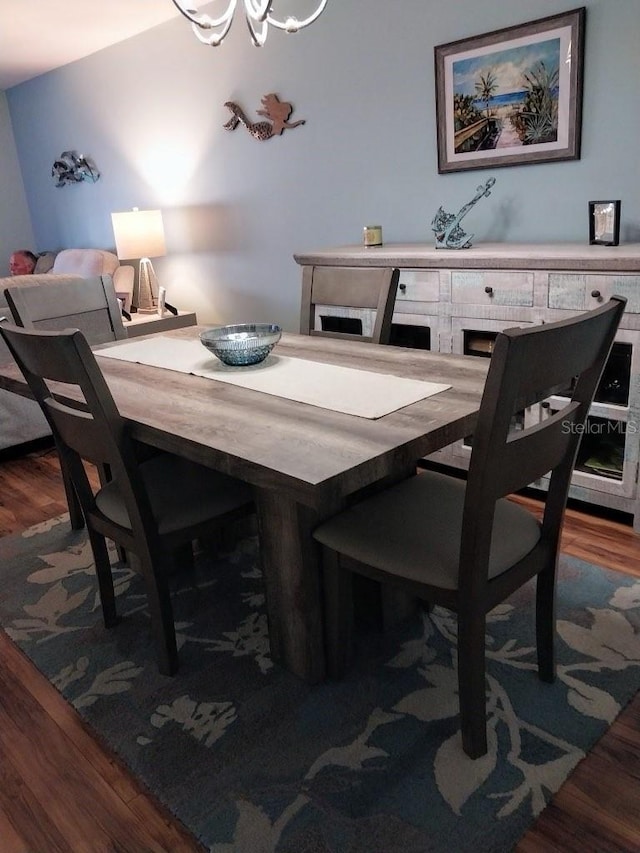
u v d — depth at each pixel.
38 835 1.30
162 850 1.25
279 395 1.54
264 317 4.19
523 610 1.88
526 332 1.03
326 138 3.44
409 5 2.89
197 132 4.12
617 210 2.29
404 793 1.32
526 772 1.35
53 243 5.93
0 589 2.18
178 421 1.41
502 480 1.18
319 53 3.31
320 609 1.59
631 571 2.04
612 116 2.45
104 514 1.73
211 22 1.76
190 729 1.53
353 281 2.17
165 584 1.64
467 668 1.31
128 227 4.14
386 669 1.69
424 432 1.25
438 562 1.32
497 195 2.86
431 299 2.57
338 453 1.17
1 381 1.98
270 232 3.93
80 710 1.61
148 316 4.21
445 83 2.85
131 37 4.27
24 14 3.62
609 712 1.50
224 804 1.32
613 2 2.33
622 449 2.39
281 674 1.69
